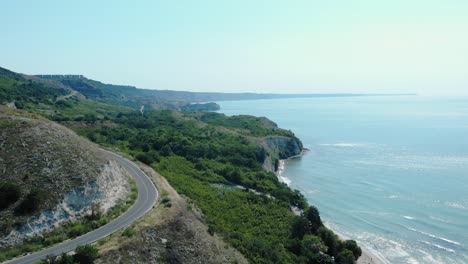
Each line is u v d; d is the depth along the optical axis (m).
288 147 176.00
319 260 62.72
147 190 61.72
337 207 98.44
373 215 91.94
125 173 66.25
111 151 87.00
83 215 48.47
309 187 117.56
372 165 143.38
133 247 42.78
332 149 184.25
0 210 42.50
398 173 129.00
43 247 41.19
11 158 49.62
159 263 43.25
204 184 86.31
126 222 48.38
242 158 123.06
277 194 93.38
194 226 52.09
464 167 134.88
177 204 56.00
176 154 116.12
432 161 146.38
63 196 47.62
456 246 74.06
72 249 40.72
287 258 59.75
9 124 55.34
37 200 44.56
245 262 51.44
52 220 44.81
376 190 110.94
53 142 55.31
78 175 51.53
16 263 37.44
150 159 89.12
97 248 40.81
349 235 81.69
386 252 73.50
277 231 69.81
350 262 66.12
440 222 85.50
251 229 67.38
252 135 174.25
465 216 88.50
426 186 112.56
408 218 88.75
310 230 73.38
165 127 156.38
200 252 47.91
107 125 136.62
